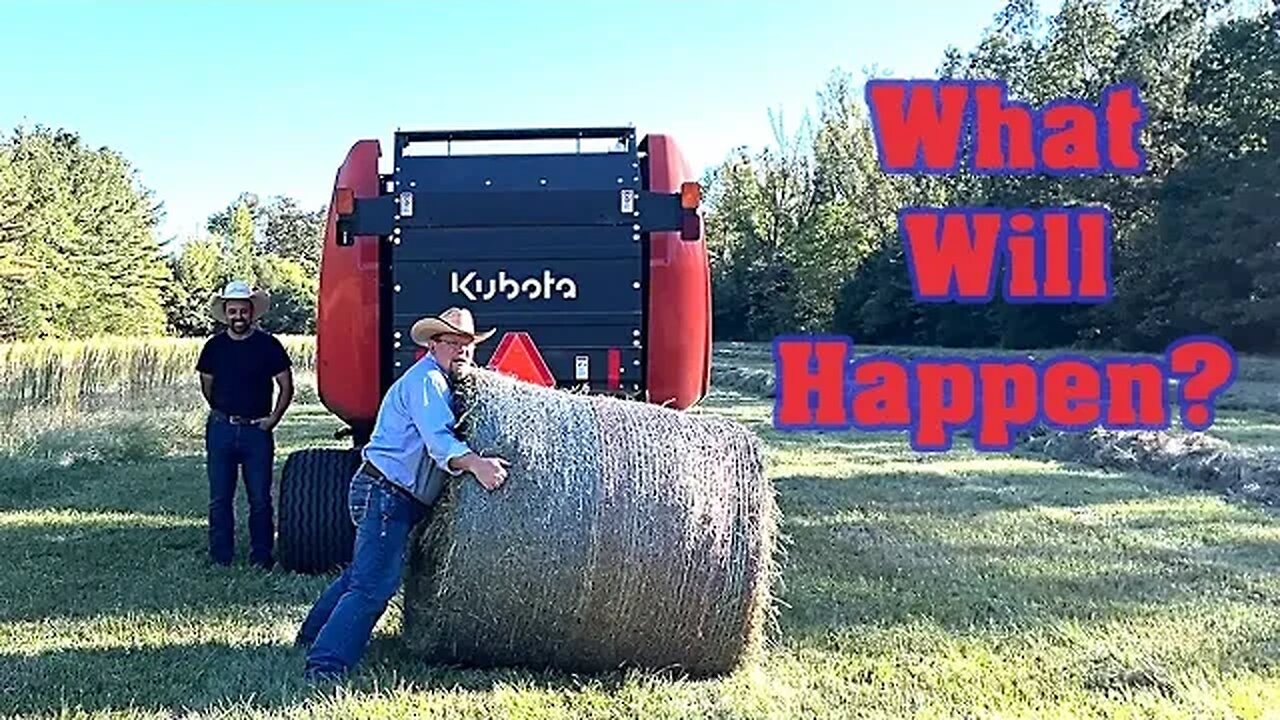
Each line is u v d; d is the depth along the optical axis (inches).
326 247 306.7
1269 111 1750.7
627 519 212.4
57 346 768.3
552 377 298.8
